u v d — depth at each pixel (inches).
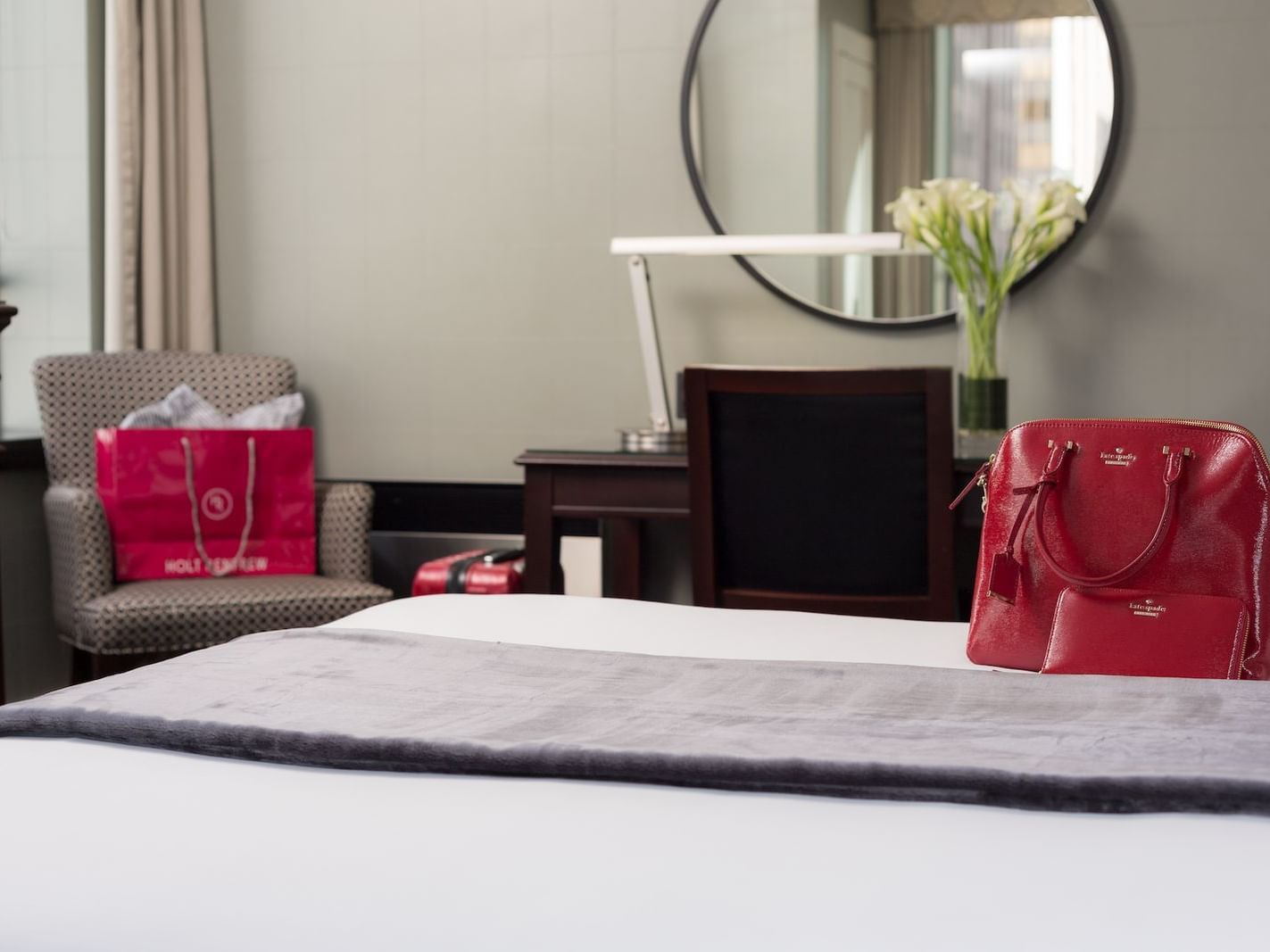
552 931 26.3
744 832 30.8
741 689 41.8
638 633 54.7
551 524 98.8
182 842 31.0
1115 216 108.0
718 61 114.3
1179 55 106.1
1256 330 106.1
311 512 111.4
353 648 47.6
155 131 119.1
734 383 82.5
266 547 110.0
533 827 31.4
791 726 37.3
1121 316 108.4
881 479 81.4
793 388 81.4
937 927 25.9
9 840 31.4
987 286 100.0
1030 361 110.3
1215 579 52.4
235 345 126.3
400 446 123.7
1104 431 55.2
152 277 119.7
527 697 41.0
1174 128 106.6
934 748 34.9
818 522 83.0
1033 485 54.7
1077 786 31.5
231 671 44.4
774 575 84.7
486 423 121.8
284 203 124.3
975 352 100.0
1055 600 54.1
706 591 85.9
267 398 117.9
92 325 119.3
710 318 116.5
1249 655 51.4
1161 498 53.5
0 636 100.7
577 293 119.1
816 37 112.3
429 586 102.4
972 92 109.9
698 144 115.3
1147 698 39.5
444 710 39.6
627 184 117.3
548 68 118.2
